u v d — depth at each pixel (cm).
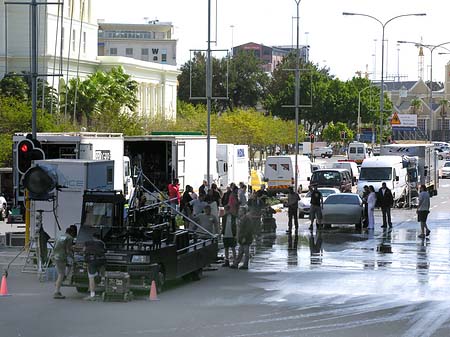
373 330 2053
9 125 6662
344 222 4659
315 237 4334
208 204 3531
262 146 12056
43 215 3303
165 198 4100
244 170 6975
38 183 2772
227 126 10950
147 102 12875
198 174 5453
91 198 2708
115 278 2423
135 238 2589
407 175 6912
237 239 3212
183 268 2664
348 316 2230
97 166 3406
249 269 3123
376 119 16375
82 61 11262
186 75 16350
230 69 16300
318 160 13588
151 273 2458
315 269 3128
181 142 5162
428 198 4269
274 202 6469
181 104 14600
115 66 11738
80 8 11450
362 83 16862
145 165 5100
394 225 5019
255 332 2023
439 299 2492
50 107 8288
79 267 2492
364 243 4044
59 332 2014
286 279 2877
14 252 3425
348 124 16388
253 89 16862
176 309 2317
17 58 10650
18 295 2534
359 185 6469
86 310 2298
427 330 2055
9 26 10706
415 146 7600
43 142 4294
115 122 8231
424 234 4269
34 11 3500
